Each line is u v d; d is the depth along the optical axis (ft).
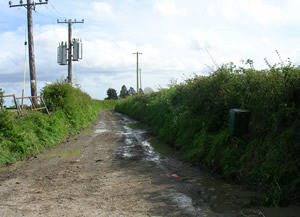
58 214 14.53
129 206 15.58
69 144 39.06
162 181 20.51
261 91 22.07
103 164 26.55
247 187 18.30
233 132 22.16
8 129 31.53
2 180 21.86
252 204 15.42
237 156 21.18
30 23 50.85
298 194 15.42
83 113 64.90
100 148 35.37
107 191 18.35
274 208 14.80
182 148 31.32
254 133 21.45
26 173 23.88
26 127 35.14
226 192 17.62
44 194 17.94
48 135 38.06
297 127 17.48
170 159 28.40
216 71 30.09
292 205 15.02
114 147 35.91
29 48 51.19
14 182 21.11
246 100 23.97
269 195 15.89
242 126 21.95
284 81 20.16
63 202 16.35
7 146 29.43
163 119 45.57
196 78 36.17
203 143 25.96
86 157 30.04
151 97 70.64
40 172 24.03
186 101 36.55
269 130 20.22
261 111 21.57
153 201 16.33
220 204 15.61
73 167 25.46
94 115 85.40
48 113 48.19
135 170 24.02
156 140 41.22
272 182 16.84
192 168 24.35
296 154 16.75
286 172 16.55
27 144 31.68
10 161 27.76
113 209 15.16
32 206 15.78
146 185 19.57
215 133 26.68
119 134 48.65
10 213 14.76
